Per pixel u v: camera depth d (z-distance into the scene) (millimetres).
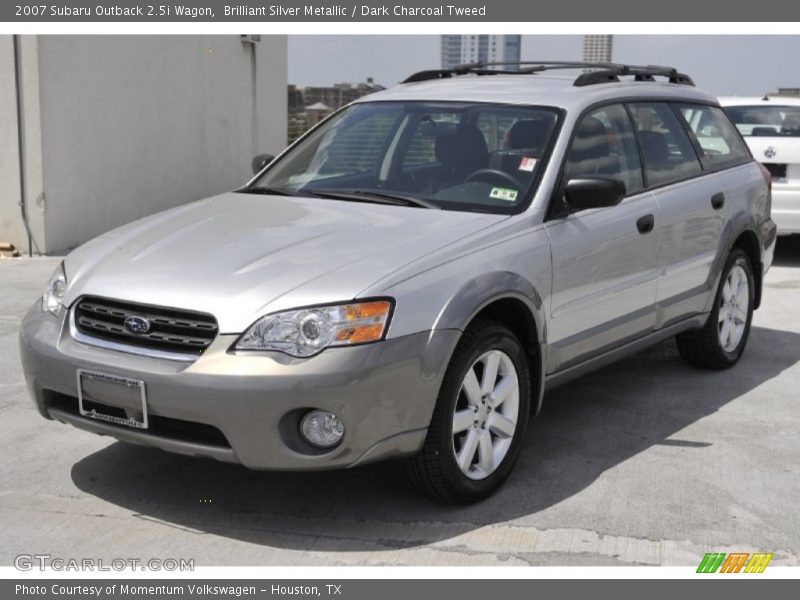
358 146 5074
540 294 4258
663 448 4785
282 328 3525
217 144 12969
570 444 4820
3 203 10000
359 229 4137
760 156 9648
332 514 3979
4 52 9750
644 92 5508
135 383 3631
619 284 4859
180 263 3891
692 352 6059
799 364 6383
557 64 5723
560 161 4602
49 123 9930
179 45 12008
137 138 11359
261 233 4137
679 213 5344
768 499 4191
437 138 4867
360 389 3520
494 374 4074
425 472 3867
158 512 3988
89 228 10656
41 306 4137
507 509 4043
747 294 6270
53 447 4668
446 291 3777
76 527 3850
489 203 4465
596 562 3617
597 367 4883
